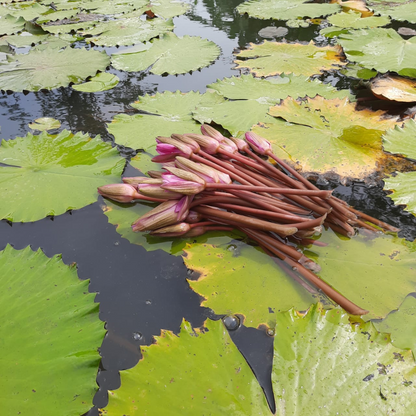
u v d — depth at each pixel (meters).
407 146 1.13
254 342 0.76
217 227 1.03
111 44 1.64
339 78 1.40
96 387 0.68
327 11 1.80
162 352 0.72
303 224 0.94
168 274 0.92
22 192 1.08
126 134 1.20
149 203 1.08
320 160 1.12
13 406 0.64
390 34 1.50
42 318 0.79
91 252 0.98
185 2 2.05
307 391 0.65
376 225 1.02
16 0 2.17
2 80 1.44
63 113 1.31
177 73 1.45
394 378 0.66
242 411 0.63
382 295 0.83
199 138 1.08
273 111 1.23
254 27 1.74
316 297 0.83
